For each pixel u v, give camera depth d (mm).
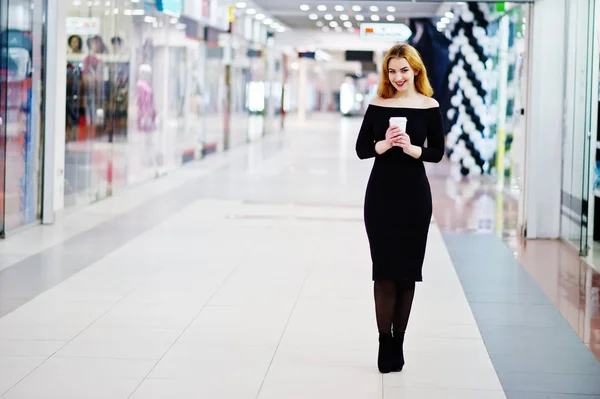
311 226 9367
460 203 11711
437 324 5441
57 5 9156
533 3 8836
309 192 12500
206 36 17859
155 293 6125
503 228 9609
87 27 10609
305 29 14875
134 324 5285
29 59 8844
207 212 10320
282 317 5512
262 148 21438
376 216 4457
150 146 13828
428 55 14961
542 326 5449
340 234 8883
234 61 21172
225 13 15109
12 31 8453
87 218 9727
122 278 6613
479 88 14812
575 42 8477
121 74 12148
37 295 6016
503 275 7020
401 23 12570
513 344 5031
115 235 8609
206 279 6625
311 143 23688
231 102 20922
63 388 4102
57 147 9438
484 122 14883
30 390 4066
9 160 8484
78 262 7215
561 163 8891
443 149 4508
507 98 13195
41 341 4887
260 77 25719
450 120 15016
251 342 4938
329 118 45688
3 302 5801
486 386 4273
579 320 5609
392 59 4504
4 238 8336
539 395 4156
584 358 4785
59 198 9562
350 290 6316
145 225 9273
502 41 14102
